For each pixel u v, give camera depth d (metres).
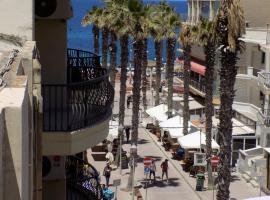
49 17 14.05
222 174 25.86
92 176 15.72
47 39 14.12
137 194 33.28
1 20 10.42
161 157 44.34
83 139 11.88
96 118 12.40
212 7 61.94
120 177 37.94
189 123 46.19
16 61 7.50
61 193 14.45
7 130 4.80
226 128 25.45
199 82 65.81
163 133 48.47
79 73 16.03
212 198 34.28
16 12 10.45
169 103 49.44
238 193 35.03
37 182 8.71
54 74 14.16
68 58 17.11
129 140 48.53
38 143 8.62
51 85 12.06
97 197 15.55
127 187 34.81
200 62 69.69
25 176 5.54
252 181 37.03
